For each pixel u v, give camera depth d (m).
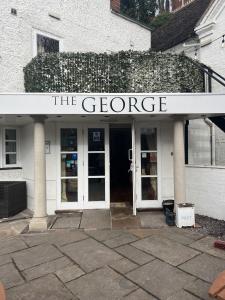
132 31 10.19
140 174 7.03
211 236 5.09
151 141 7.11
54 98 5.41
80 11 8.59
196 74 6.54
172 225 5.73
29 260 4.22
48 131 6.84
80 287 3.45
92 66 6.23
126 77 6.24
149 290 3.34
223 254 4.30
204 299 3.13
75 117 6.19
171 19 13.75
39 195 5.75
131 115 5.89
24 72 6.89
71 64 6.22
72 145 7.00
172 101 5.64
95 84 6.23
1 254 4.47
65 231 5.51
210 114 5.91
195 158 8.63
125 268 3.90
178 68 6.30
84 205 7.00
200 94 5.66
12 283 3.57
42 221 5.67
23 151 7.57
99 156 7.10
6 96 5.30
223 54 8.25
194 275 3.67
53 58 6.21
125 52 6.26
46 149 6.82
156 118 6.55
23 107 5.36
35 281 3.61
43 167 5.78
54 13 7.92
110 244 4.78
